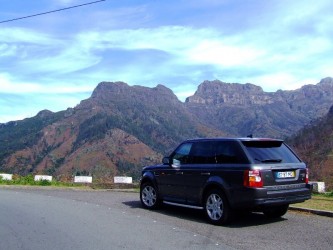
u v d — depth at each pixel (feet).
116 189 53.72
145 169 36.42
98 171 413.80
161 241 23.47
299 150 247.70
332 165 187.73
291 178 28.14
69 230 26.37
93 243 23.02
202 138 31.76
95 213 32.86
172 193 33.06
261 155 27.89
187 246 22.34
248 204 26.68
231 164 28.25
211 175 29.25
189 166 31.53
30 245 22.65
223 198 28.07
